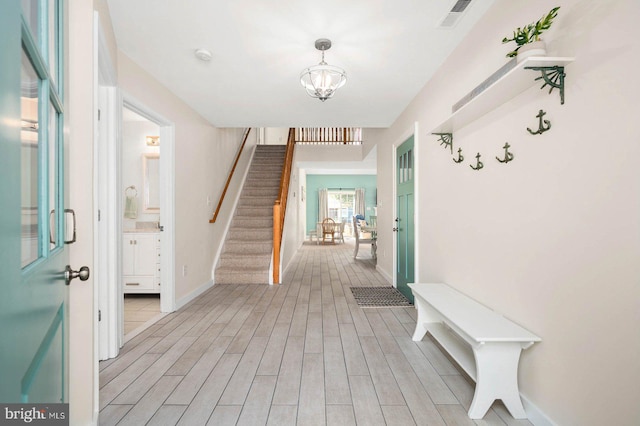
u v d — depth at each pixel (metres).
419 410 1.84
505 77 1.61
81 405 1.59
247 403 1.90
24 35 0.70
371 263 7.16
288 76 3.21
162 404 1.89
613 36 1.25
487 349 1.75
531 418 1.73
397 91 3.63
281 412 1.81
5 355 0.57
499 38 2.03
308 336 2.93
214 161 5.08
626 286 1.21
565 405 1.51
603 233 1.30
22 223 0.75
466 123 2.45
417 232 3.71
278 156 8.06
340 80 2.73
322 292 4.53
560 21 1.53
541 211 1.66
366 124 4.97
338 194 13.84
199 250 4.44
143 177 4.97
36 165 0.89
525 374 1.80
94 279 1.66
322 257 8.10
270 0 2.09
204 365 2.37
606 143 1.29
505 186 1.98
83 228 1.60
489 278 2.17
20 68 0.65
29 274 0.73
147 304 4.01
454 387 2.08
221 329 3.10
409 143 4.05
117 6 2.15
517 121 1.85
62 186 1.16
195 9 2.18
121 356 2.52
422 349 2.65
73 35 1.59
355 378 2.19
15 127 0.63
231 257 5.29
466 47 2.48
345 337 2.90
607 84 1.28
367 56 2.81
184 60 2.89
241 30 2.43
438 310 2.15
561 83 1.50
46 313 0.91
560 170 1.53
